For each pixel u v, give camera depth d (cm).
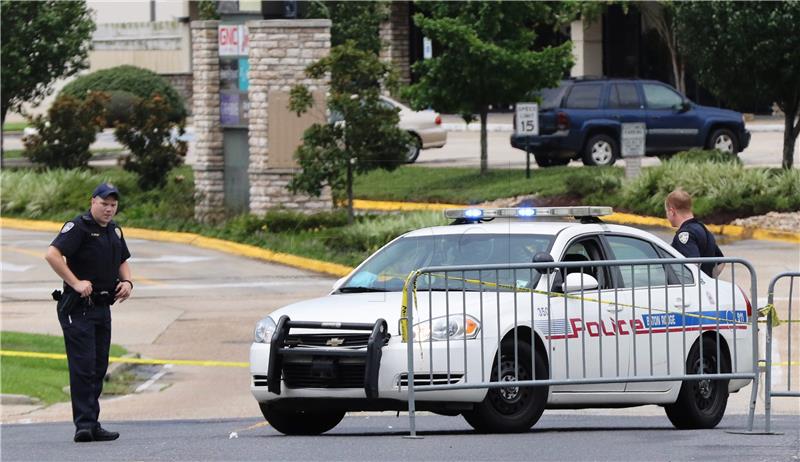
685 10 8481
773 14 8144
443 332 3058
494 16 9494
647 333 3356
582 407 3381
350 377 3034
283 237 8006
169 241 8512
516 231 3366
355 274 3412
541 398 3177
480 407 3109
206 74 8969
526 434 3142
